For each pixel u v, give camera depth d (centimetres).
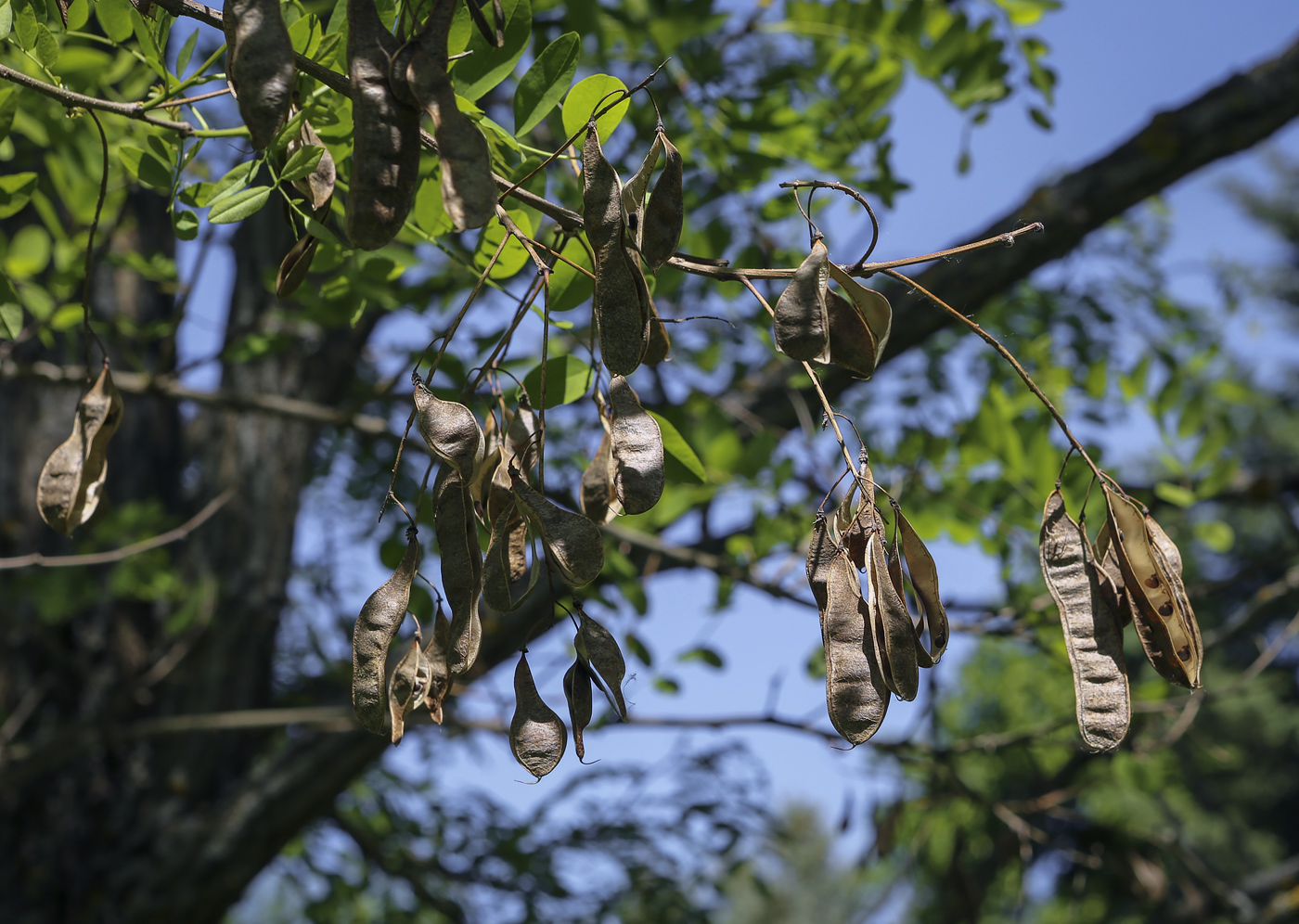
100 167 258
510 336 127
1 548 541
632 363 109
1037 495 335
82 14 149
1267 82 380
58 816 516
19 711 510
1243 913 579
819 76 317
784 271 118
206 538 566
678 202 117
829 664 106
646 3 274
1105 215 390
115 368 545
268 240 561
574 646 121
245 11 114
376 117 106
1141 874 573
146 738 537
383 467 613
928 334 406
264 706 557
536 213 165
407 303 274
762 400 418
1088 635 112
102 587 550
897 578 108
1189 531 408
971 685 716
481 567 117
